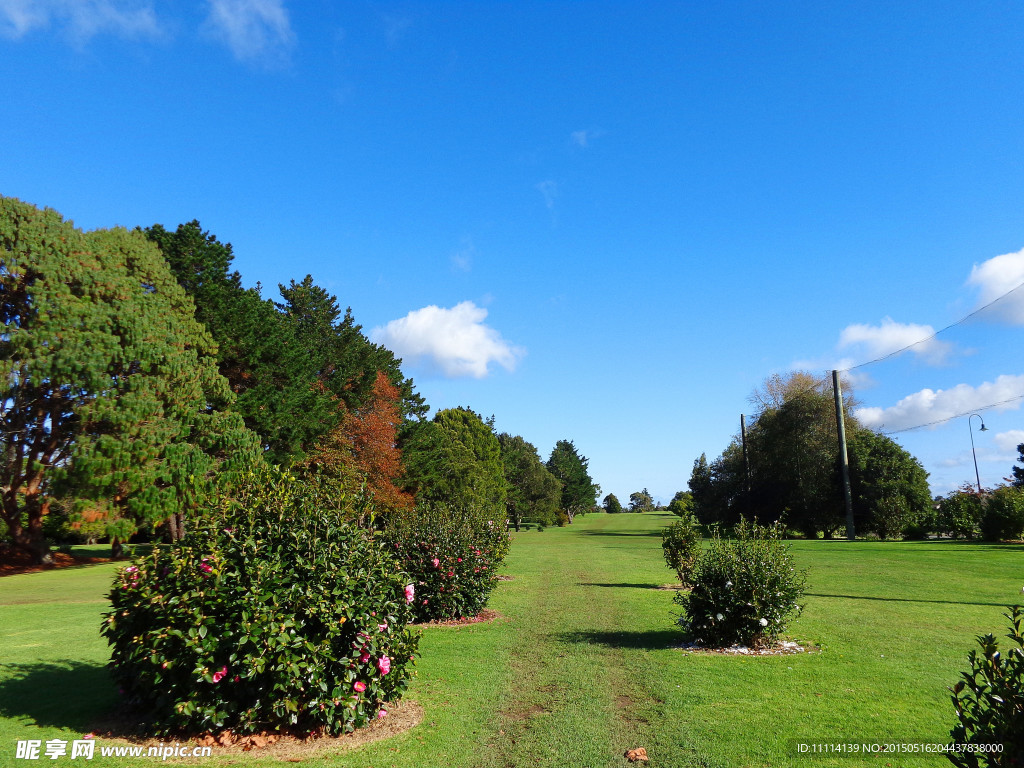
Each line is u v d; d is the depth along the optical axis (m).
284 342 34.09
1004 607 12.25
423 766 4.98
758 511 46.34
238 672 5.24
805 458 43.28
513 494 72.31
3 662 8.34
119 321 24.53
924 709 6.20
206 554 5.52
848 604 12.76
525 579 18.94
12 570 25.00
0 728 5.73
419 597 11.87
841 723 5.84
